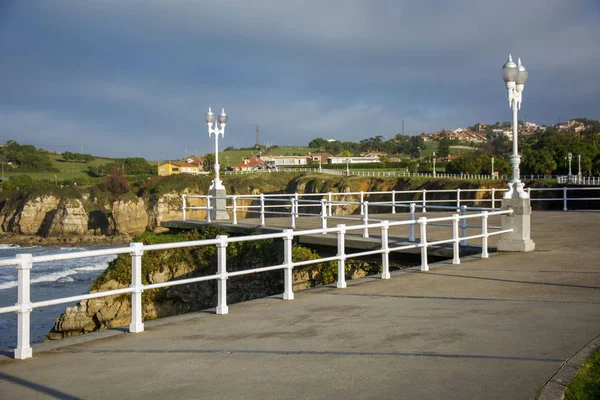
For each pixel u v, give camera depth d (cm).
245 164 18362
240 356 757
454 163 12369
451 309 1016
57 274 6072
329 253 2152
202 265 2322
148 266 2288
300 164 19850
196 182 11106
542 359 696
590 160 10650
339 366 693
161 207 10469
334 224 2700
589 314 944
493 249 1794
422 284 1292
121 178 11400
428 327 883
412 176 10831
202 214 10688
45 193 10719
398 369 673
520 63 1758
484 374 645
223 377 665
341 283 1294
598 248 1770
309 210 10288
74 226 10312
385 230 1398
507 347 755
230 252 2325
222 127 3075
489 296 1126
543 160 10969
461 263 1571
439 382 621
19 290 780
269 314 1032
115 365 732
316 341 823
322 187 11025
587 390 586
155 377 674
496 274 1379
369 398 578
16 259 774
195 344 831
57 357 780
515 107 1761
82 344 845
